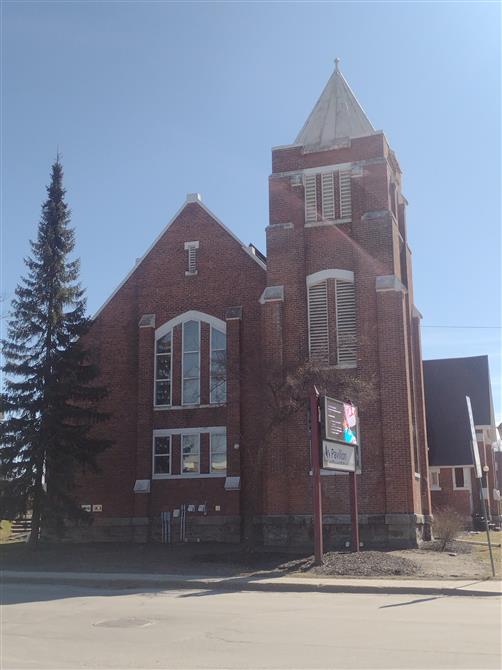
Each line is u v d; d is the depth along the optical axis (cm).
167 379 3066
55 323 2766
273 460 2612
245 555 2208
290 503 2581
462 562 2052
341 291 2723
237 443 2838
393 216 2762
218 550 2480
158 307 3148
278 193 2875
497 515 4122
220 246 3112
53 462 2667
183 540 2856
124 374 3141
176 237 3195
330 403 2069
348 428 2173
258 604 1421
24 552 2566
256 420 2848
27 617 1292
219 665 855
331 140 2894
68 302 2845
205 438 2944
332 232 2773
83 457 2745
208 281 3092
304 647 949
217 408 2955
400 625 1112
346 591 1619
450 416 4041
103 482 3056
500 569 1883
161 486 2956
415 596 1520
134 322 3183
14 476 2645
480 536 3212
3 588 1809
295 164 2889
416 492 2656
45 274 2786
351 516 2209
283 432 2625
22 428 2678
